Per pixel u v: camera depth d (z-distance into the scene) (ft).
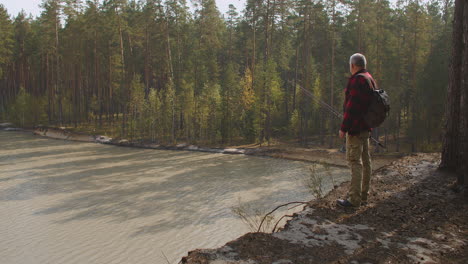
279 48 194.90
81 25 195.42
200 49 188.24
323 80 160.97
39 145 162.91
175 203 72.74
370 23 142.61
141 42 202.59
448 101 19.80
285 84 203.72
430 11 171.01
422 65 139.23
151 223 61.16
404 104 147.02
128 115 201.77
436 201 14.94
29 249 50.78
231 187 85.87
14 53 247.50
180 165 116.88
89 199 75.77
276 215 61.57
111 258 47.65
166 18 171.01
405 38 149.59
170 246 51.37
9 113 247.91
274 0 161.07
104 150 150.82
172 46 195.72
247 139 167.53
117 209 68.95
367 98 12.96
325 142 157.99
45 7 201.57
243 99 166.91
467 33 16.80
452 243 10.84
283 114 188.14
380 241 10.95
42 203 72.84
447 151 19.76
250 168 111.34
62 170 106.52
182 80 174.29
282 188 84.12
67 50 205.67
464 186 15.90
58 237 55.11
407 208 14.15
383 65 142.82
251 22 168.14
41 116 234.17
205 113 169.17
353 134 13.67
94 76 222.07
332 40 149.69
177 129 186.50
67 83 232.94
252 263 9.25
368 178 14.75
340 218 13.05
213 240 53.31
